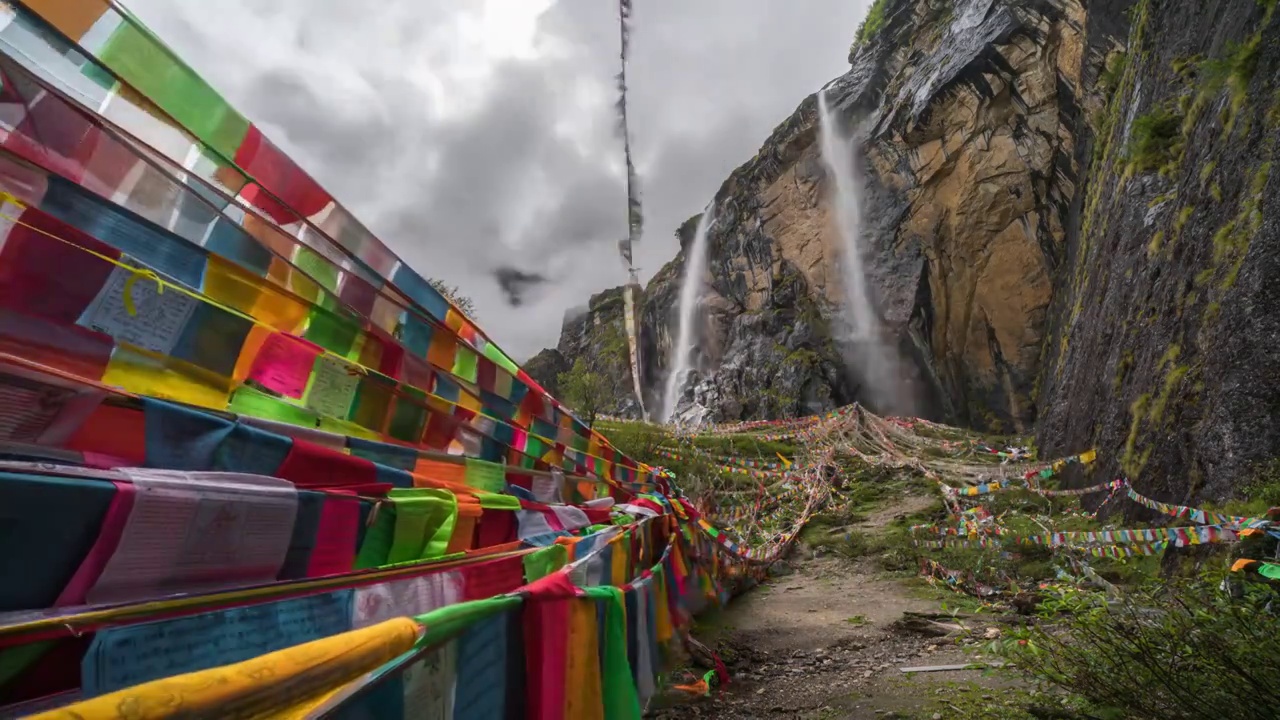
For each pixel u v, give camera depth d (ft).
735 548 32.55
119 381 5.44
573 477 15.89
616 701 8.52
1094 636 10.97
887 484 62.03
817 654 19.56
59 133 4.89
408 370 9.14
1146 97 53.26
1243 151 29.58
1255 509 18.63
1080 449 49.11
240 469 5.92
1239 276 25.55
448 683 5.30
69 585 4.10
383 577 6.36
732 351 169.99
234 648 4.74
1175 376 30.25
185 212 5.92
